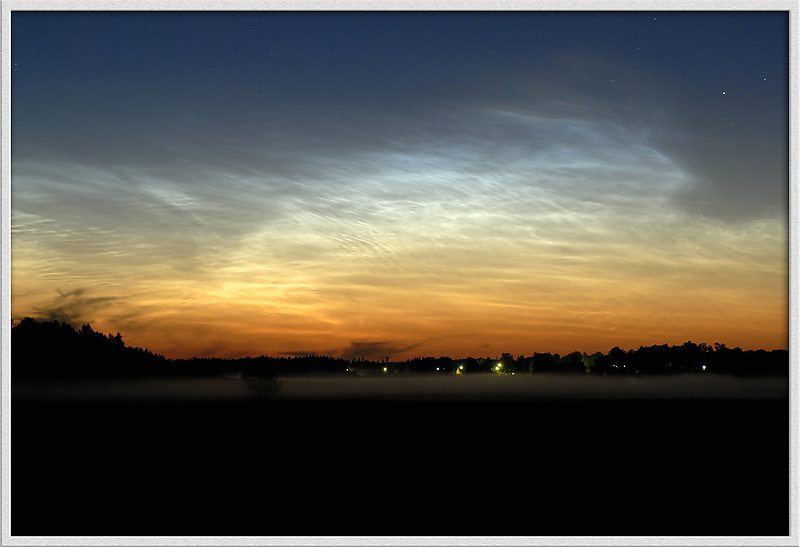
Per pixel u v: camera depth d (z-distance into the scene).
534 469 20.58
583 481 18.50
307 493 16.98
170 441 28.22
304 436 30.33
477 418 40.38
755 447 25.75
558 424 36.25
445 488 17.55
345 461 22.48
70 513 14.88
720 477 19.02
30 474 19.94
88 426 34.72
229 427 34.56
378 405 50.72
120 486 18.05
